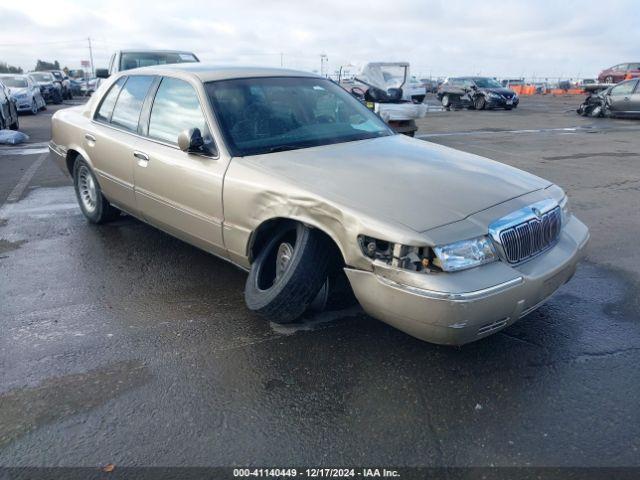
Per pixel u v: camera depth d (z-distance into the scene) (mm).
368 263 2873
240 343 3422
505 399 2865
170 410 2789
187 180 3916
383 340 3430
